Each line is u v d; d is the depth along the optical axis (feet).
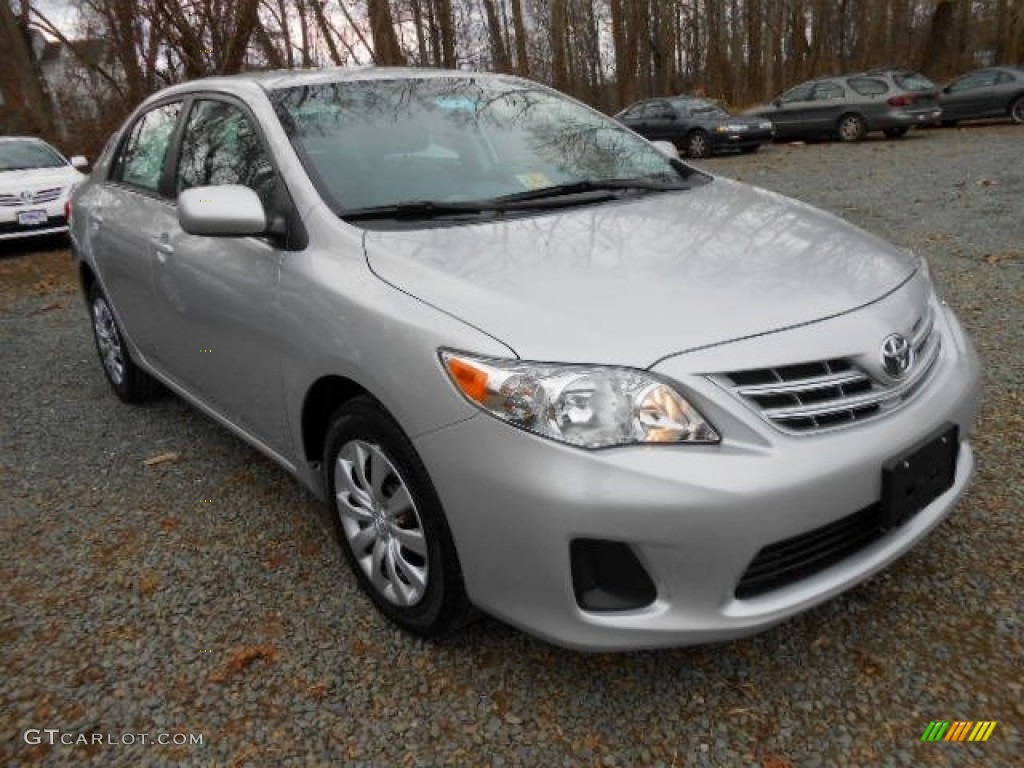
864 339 6.91
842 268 7.80
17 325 21.07
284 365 8.66
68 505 11.05
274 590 8.89
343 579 9.02
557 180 10.03
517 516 6.35
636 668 7.48
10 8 51.80
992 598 8.02
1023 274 18.45
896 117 54.08
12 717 7.29
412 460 7.16
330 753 6.73
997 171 35.14
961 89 58.34
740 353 6.45
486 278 7.25
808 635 7.75
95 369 17.01
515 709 7.08
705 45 115.55
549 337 6.47
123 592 9.00
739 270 7.49
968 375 7.99
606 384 6.23
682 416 6.24
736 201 9.69
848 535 6.97
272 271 8.79
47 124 51.60
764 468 6.25
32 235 30.94
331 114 9.91
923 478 7.07
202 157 10.82
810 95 57.93
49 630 8.43
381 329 7.26
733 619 6.45
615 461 6.13
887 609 8.00
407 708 7.15
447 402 6.68
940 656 7.36
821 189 34.55
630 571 6.40
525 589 6.56
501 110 11.11
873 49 107.76
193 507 10.78
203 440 12.94
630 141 11.60
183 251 10.48
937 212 26.89
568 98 12.38
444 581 7.20
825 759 6.44
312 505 10.65
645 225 8.55
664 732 6.77
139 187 12.66
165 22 34.50
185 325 10.84
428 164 9.62
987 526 9.14
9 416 14.48
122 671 7.78
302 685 7.48
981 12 111.34
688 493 6.08
